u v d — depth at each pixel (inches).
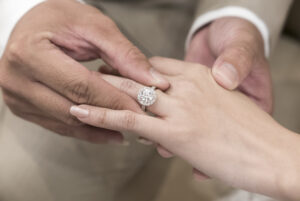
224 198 20.0
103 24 16.0
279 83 20.7
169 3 21.3
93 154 18.6
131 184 20.9
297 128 19.4
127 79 15.8
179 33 21.1
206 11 18.3
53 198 17.8
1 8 17.9
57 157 18.1
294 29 22.1
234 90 16.2
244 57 16.0
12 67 15.6
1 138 18.2
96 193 18.6
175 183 21.3
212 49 17.9
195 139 15.2
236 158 15.1
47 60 15.1
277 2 18.1
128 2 21.1
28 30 15.7
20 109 16.8
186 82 15.8
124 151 19.3
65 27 15.8
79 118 15.0
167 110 15.3
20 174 17.6
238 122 15.4
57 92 15.6
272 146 15.1
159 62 16.5
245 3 17.7
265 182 15.0
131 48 15.7
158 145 15.8
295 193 14.7
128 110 15.1
